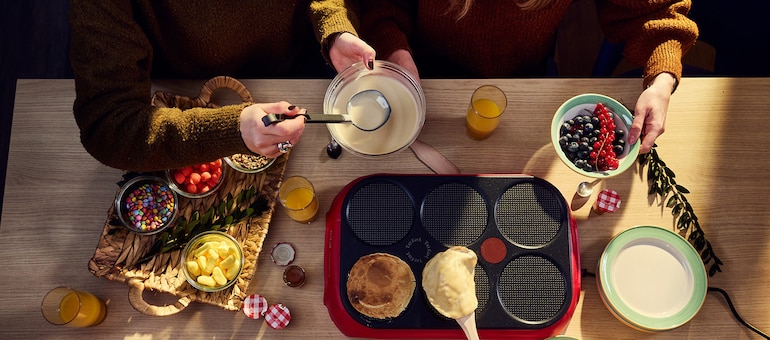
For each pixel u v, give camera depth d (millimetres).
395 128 1335
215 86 1399
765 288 1336
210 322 1320
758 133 1433
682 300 1292
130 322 1320
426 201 1287
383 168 1419
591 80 1473
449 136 1440
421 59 1828
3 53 2479
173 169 1343
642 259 1318
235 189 1389
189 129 1236
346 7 1492
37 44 2484
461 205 1285
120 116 1250
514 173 1419
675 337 1306
